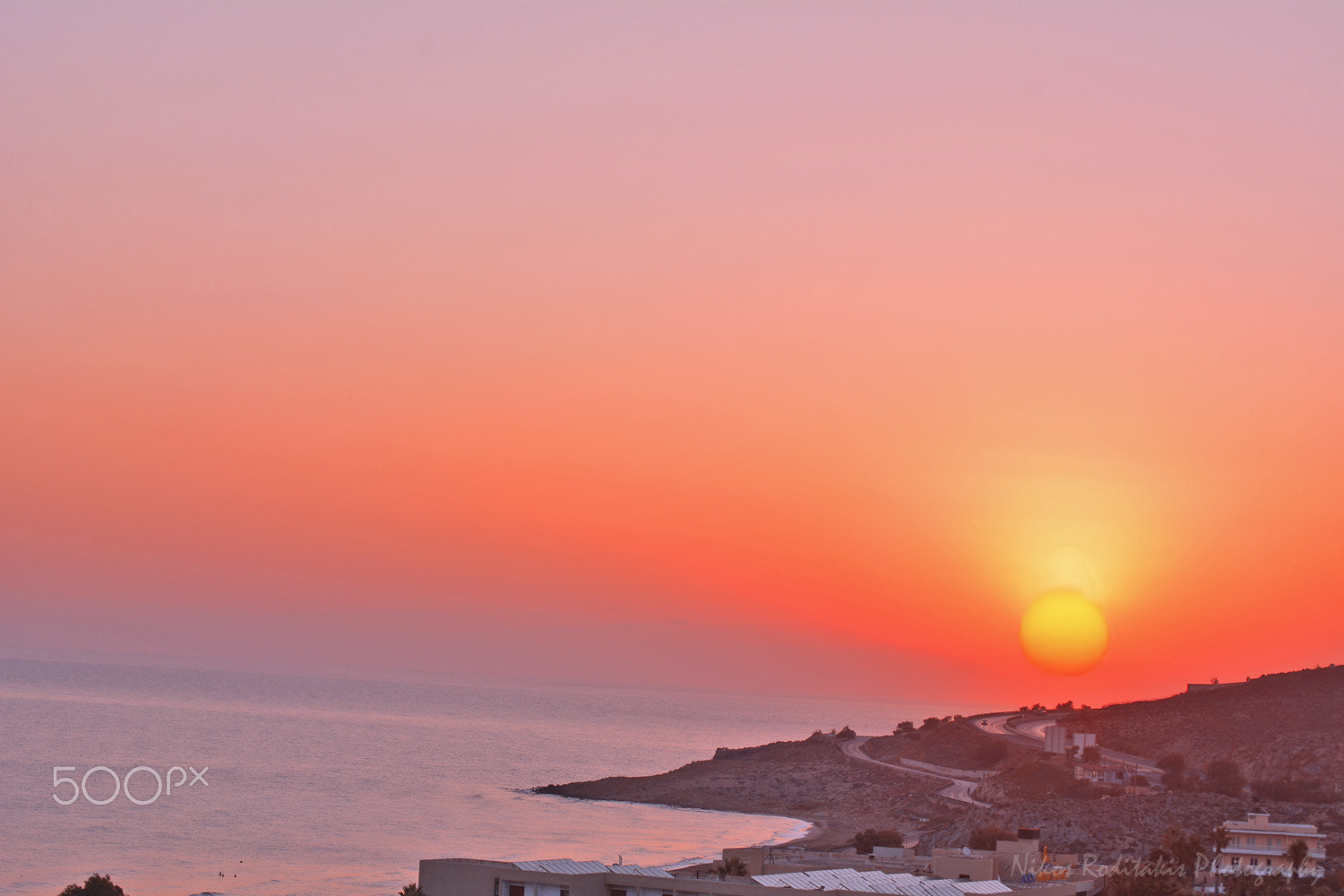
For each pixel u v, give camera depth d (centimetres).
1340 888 16000
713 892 9019
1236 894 14562
